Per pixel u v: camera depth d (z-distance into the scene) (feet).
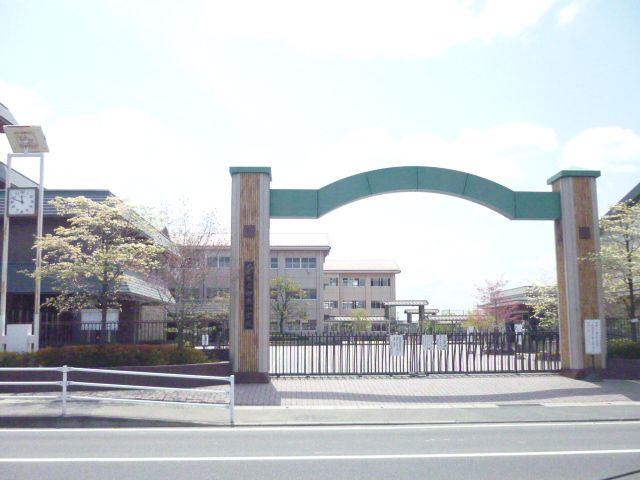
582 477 24.57
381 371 65.77
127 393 49.55
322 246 193.67
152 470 25.54
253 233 58.70
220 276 75.61
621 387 54.75
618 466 26.58
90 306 62.59
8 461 27.32
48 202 79.05
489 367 72.08
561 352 62.49
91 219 55.83
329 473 25.13
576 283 60.90
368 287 223.71
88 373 52.49
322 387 54.29
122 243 58.44
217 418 39.91
